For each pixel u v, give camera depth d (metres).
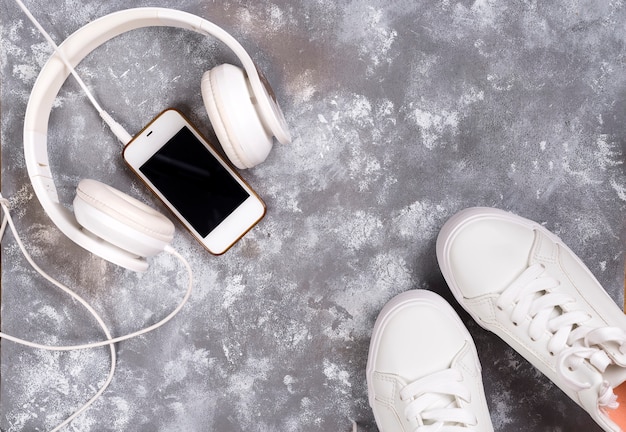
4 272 0.80
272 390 0.81
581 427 0.81
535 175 0.80
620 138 0.80
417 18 0.79
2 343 0.81
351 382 0.81
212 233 0.76
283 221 0.79
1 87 0.78
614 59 0.80
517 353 0.81
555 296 0.76
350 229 0.80
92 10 0.78
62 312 0.80
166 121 0.74
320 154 0.79
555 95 0.80
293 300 0.80
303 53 0.79
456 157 0.80
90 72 0.78
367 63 0.79
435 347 0.77
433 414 0.76
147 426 0.81
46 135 0.71
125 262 0.63
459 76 0.79
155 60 0.78
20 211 0.79
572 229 0.81
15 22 0.78
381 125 0.79
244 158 0.67
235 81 0.63
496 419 0.81
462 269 0.77
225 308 0.80
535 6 0.79
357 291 0.80
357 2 0.78
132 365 0.81
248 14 0.78
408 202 0.80
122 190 0.78
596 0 0.79
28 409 0.81
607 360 0.71
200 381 0.81
